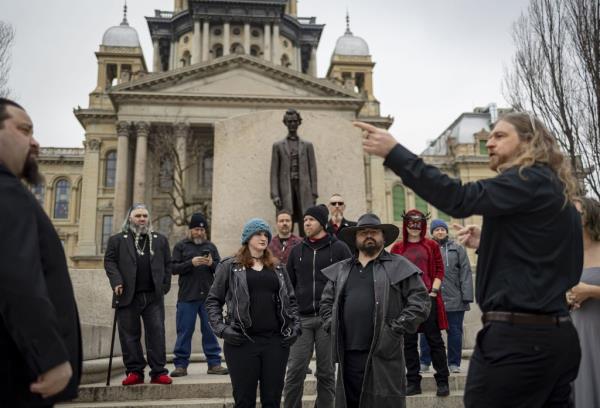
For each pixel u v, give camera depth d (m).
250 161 9.93
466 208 2.36
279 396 4.33
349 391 4.22
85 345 7.23
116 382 6.23
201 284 6.92
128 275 6.02
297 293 5.32
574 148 14.16
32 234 2.11
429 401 5.77
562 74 14.52
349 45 71.25
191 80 49.84
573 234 2.49
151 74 48.72
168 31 82.38
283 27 80.94
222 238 9.61
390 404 4.02
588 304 3.52
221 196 9.77
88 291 9.03
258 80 50.22
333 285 4.61
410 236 6.51
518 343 2.34
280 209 8.95
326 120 10.28
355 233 4.49
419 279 4.30
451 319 7.07
